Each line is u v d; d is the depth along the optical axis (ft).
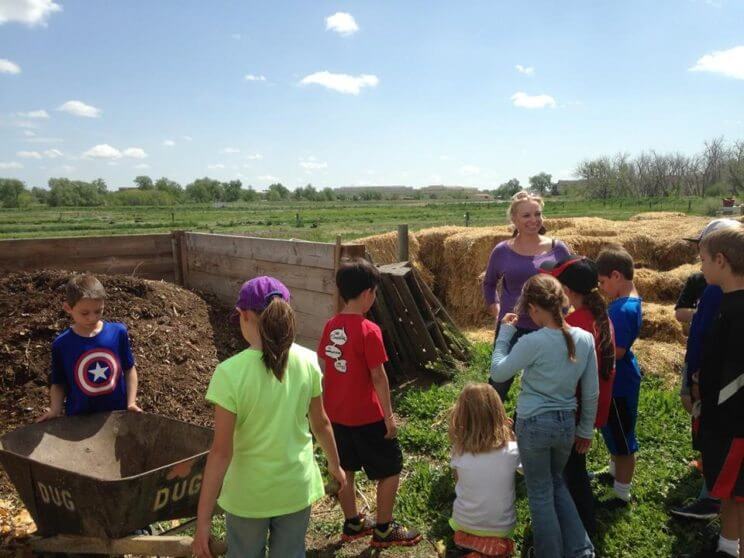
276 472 7.97
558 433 10.27
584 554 10.29
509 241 15.35
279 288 8.41
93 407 11.89
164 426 11.59
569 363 10.36
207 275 25.41
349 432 11.42
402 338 22.00
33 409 15.92
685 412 17.51
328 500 13.87
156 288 21.90
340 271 11.56
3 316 18.01
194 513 9.84
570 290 11.59
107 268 25.13
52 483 9.21
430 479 14.16
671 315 25.03
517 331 14.33
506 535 10.71
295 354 8.54
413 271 22.68
